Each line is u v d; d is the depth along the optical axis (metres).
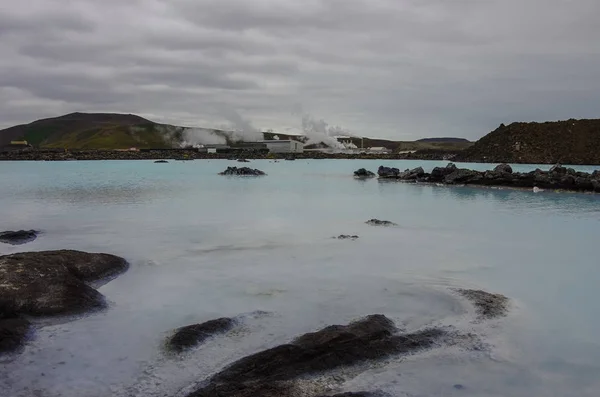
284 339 8.35
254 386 6.59
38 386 6.92
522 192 36.00
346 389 6.73
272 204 28.12
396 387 6.86
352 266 13.45
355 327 8.16
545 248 16.02
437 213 24.50
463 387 6.98
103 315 9.55
